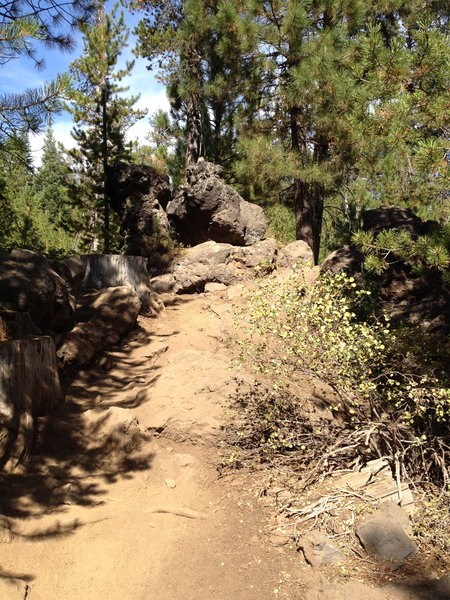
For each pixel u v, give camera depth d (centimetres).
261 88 1548
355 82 651
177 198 1490
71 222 2141
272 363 554
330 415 580
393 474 461
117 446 493
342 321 513
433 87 545
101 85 2100
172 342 765
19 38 726
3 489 409
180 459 492
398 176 1538
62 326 677
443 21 1598
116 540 387
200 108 1931
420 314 862
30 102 726
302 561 377
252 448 525
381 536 375
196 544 393
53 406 526
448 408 509
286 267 1176
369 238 606
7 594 311
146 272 923
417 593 323
